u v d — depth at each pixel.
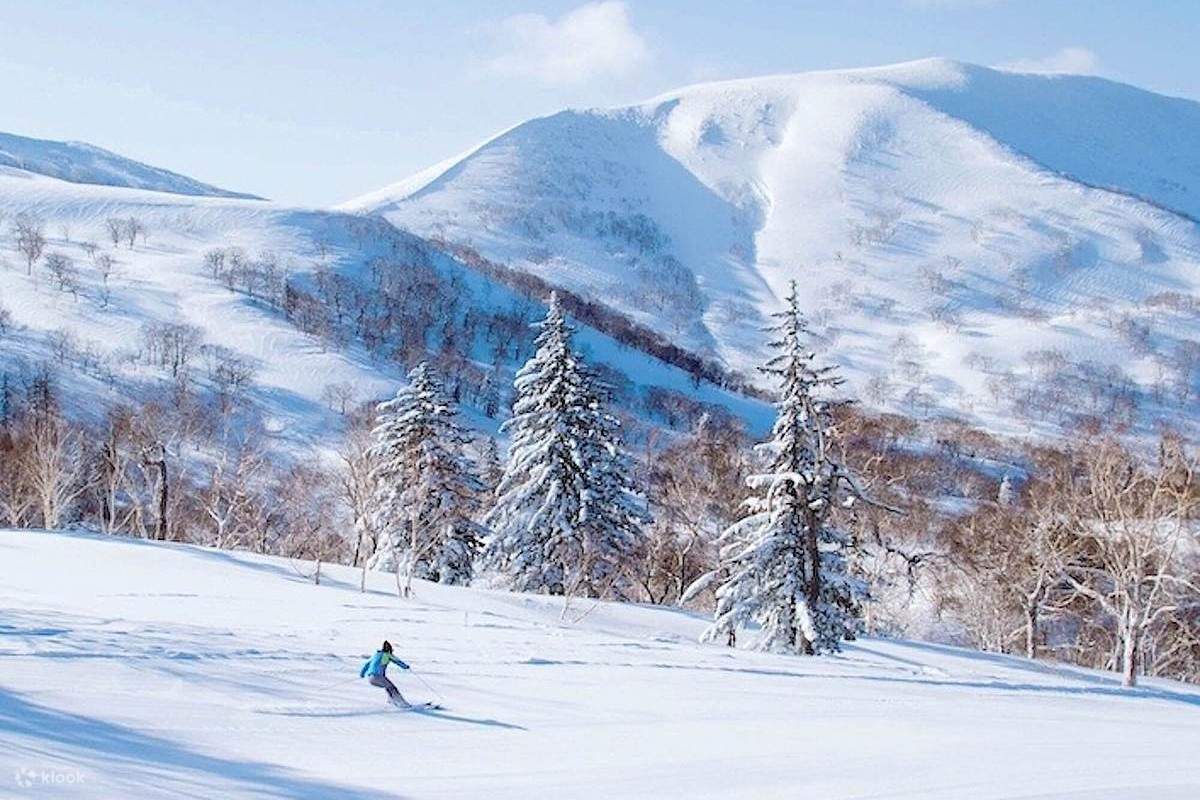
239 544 65.94
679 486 51.06
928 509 57.81
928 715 17.95
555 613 39.78
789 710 17.73
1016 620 55.69
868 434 46.41
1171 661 51.72
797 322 35.53
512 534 48.16
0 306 166.38
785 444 35.00
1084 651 58.00
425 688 17.72
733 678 21.88
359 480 52.75
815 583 34.75
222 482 66.56
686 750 13.83
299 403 145.38
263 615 27.84
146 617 24.97
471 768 12.30
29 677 14.45
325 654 19.98
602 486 48.56
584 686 19.25
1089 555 43.72
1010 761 13.60
